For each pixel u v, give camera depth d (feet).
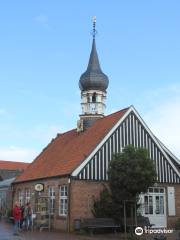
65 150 127.75
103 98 138.31
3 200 165.68
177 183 117.60
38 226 112.98
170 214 114.62
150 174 87.45
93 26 146.82
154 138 116.98
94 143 111.45
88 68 140.05
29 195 132.16
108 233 98.63
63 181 107.96
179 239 82.79
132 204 95.71
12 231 101.86
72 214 102.42
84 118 133.80
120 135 112.27
